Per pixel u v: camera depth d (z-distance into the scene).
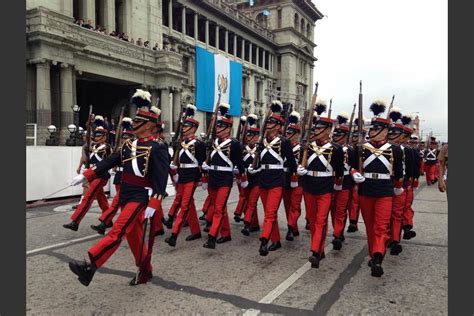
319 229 5.23
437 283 4.71
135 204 4.41
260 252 5.56
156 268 5.24
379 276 4.79
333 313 3.90
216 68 33.38
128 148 4.58
